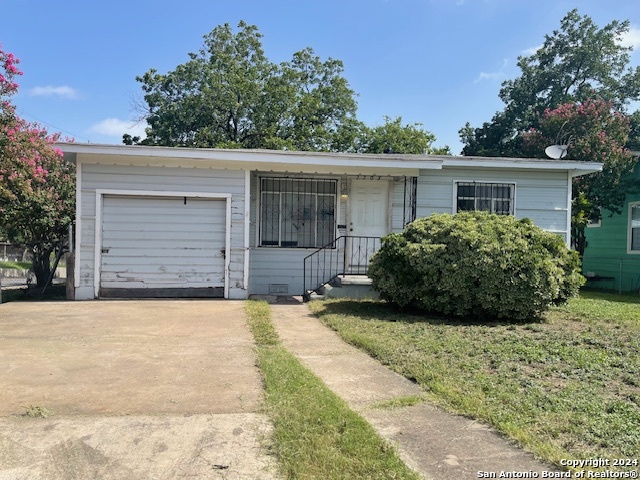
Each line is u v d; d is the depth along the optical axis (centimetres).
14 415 354
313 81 2772
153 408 373
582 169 1145
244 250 1000
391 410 383
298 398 391
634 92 2458
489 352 549
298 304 959
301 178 1130
